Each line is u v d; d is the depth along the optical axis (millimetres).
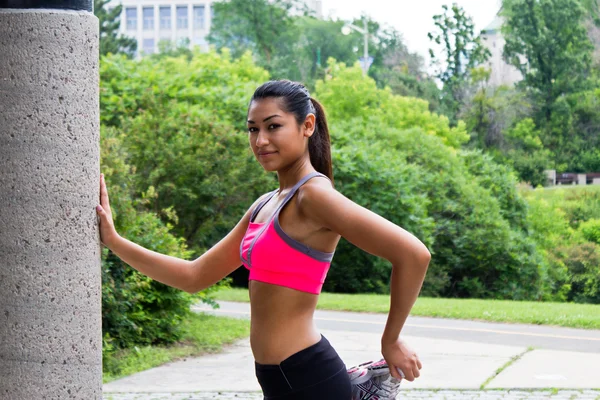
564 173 39531
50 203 2662
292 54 55906
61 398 2699
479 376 6906
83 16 2707
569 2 40719
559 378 6828
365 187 16250
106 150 8547
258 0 54812
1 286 2674
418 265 2455
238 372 7090
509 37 41938
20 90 2639
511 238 18109
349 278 16500
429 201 16906
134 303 7945
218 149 13266
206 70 19297
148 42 88312
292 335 2609
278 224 2615
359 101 30312
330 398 2615
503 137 40344
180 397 6168
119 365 7227
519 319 10219
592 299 23438
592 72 41062
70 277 2701
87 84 2725
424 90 46344
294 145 2674
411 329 9594
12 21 2639
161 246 8414
